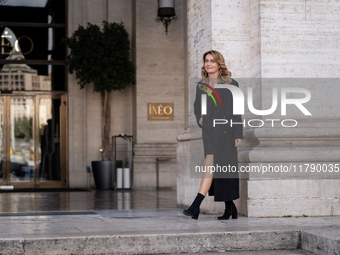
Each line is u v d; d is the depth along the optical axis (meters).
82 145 16.31
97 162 15.35
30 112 16.47
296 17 7.15
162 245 4.98
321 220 6.21
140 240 4.93
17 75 16.44
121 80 15.58
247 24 7.34
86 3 16.44
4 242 4.65
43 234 4.99
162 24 16.27
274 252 5.04
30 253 4.69
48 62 16.55
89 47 15.27
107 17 16.52
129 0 16.64
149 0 16.19
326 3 7.23
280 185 6.68
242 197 6.82
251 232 5.16
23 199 11.22
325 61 7.18
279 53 7.07
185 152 7.98
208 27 7.38
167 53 16.25
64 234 4.98
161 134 16.11
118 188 15.38
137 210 8.09
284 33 7.10
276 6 7.11
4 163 16.28
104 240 4.86
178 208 8.37
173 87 16.23
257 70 7.13
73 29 16.39
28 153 16.42
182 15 16.41
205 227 5.55
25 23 16.55
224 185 6.22
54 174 16.47
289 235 5.21
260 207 6.61
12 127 16.39
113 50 15.48
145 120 16.05
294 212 6.68
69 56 15.55
